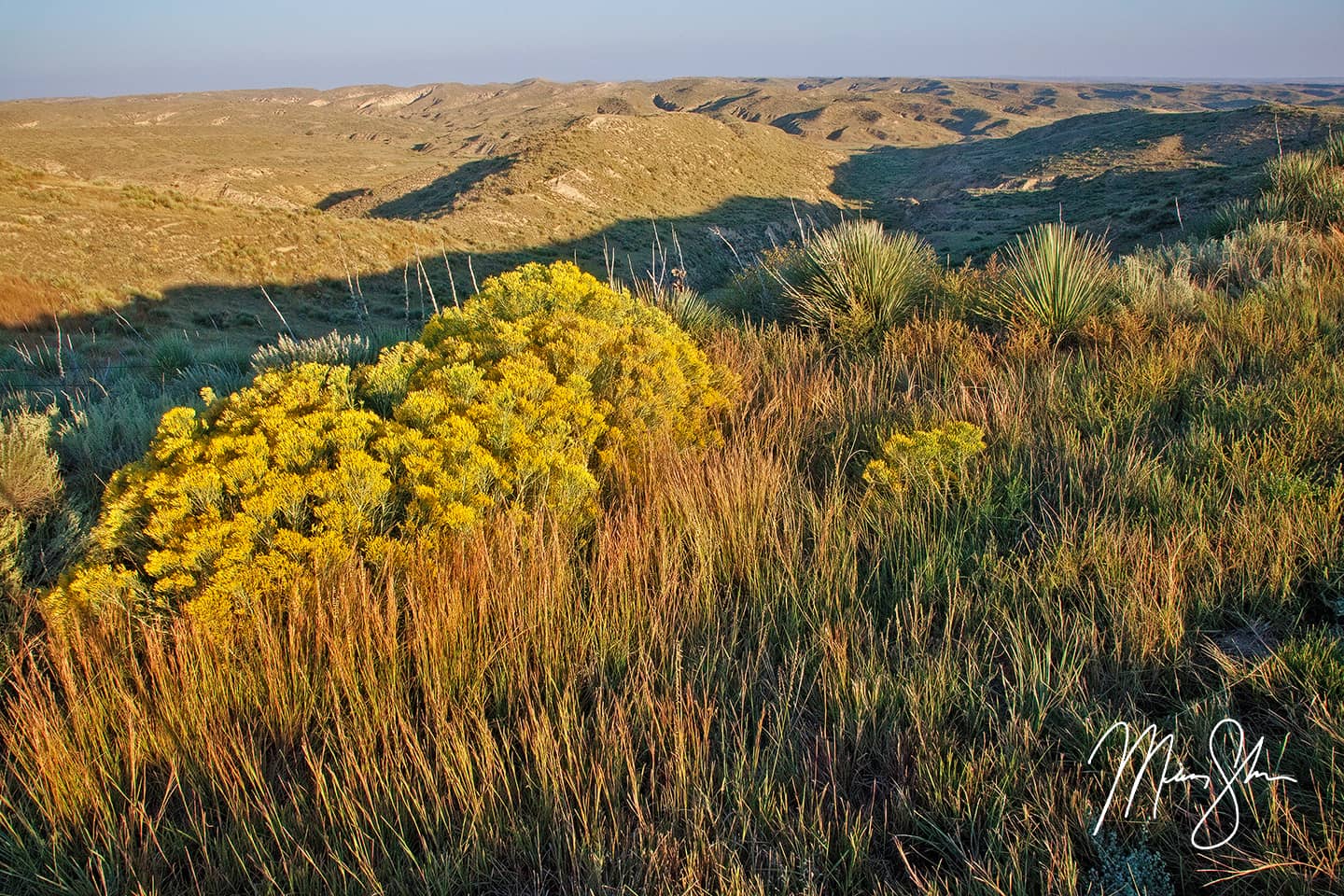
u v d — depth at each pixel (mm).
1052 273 6723
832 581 3262
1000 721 2547
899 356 6305
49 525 4211
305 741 2490
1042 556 3262
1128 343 5852
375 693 2703
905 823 2236
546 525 3688
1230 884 1975
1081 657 2754
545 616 2990
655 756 2494
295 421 3955
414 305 32438
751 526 3621
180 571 3211
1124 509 3506
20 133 151375
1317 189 10789
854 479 4398
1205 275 8281
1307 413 4066
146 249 31656
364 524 3500
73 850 2338
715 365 5793
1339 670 2434
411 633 2963
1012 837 2119
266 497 3361
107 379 10875
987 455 4316
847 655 2809
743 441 4695
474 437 3904
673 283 8023
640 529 3686
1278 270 7406
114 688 2750
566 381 4707
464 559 3268
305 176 123312
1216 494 3596
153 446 4066
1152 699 2623
